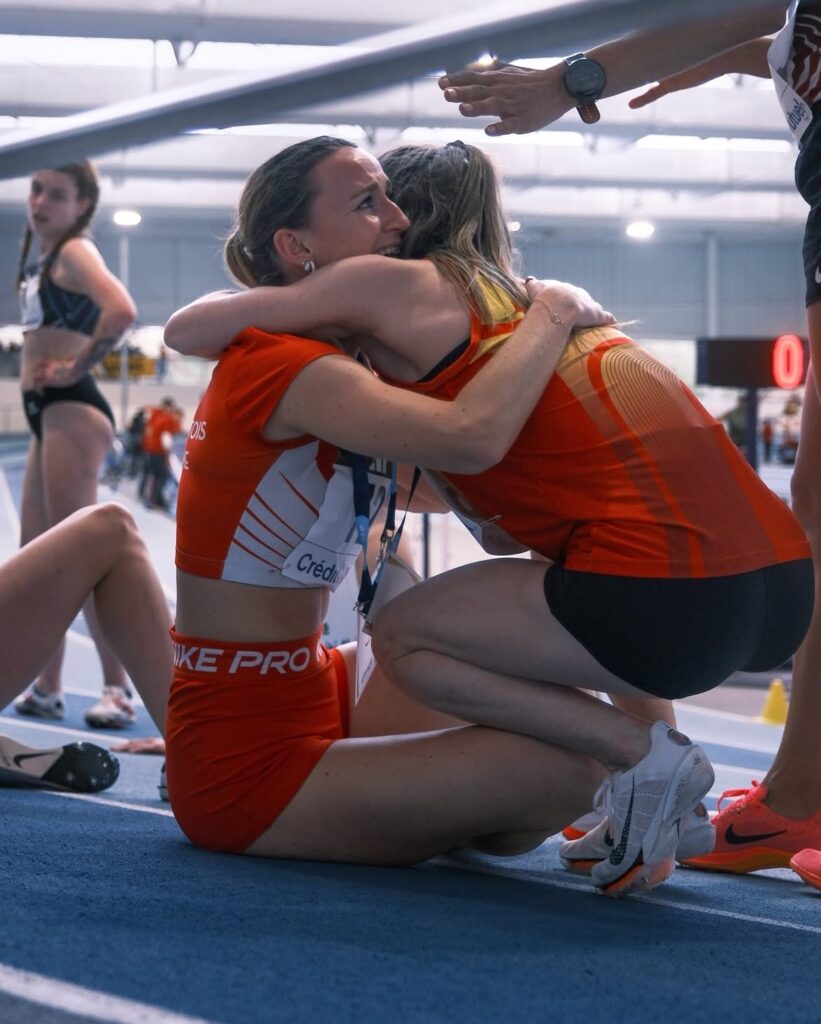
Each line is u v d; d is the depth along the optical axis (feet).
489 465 5.78
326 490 6.22
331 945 4.65
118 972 4.12
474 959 4.57
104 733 12.81
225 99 4.00
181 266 69.00
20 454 88.02
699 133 24.80
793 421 51.90
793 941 5.36
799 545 6.12
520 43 3.60
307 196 6.27
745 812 7.47
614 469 5.82
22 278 13.32
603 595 5.71
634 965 4.66
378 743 6.37
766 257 78.02
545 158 36.22
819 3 6.40
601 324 6.31
